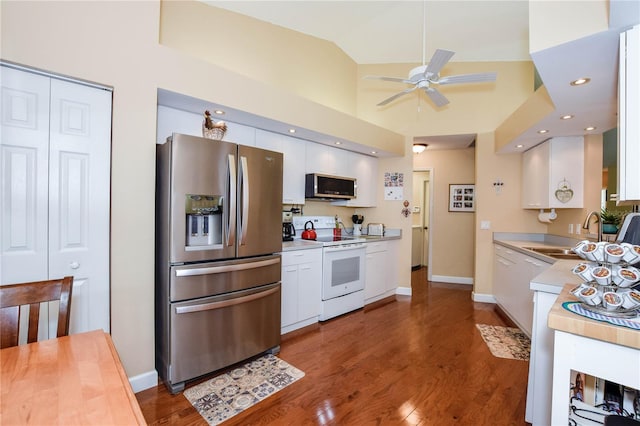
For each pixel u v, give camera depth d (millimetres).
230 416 1779
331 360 2475
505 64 4219
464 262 5355
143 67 1976
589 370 1024
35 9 1593
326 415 1802
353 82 4488
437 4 3150
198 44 2789
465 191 5355
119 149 1896
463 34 3676
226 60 2990
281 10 3146
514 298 3291
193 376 2072
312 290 3195
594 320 1016
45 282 1254
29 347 1096
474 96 4301
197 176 2074
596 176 3072
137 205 1972
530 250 2957
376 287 4133
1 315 1170
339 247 3467
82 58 1740
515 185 4121
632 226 1658
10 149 1571
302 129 3078
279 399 1947
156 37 2039
